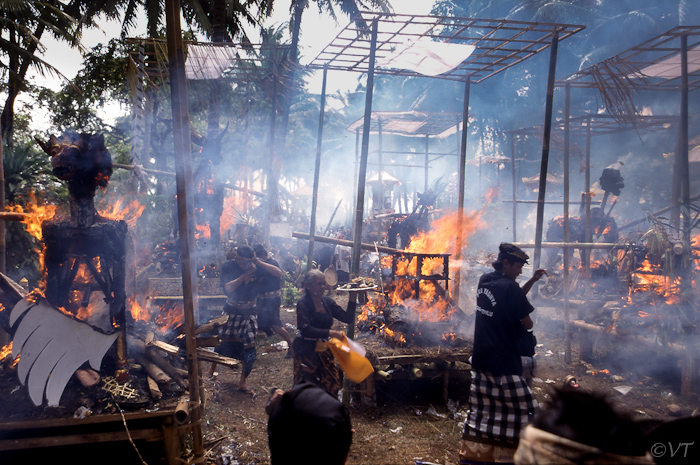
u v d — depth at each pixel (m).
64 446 3.46
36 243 9.78
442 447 4.04
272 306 5.88
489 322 3.45
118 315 3.63
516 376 3.37
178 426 3.19
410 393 5.18
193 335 3.15
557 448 1.09
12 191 9.77
